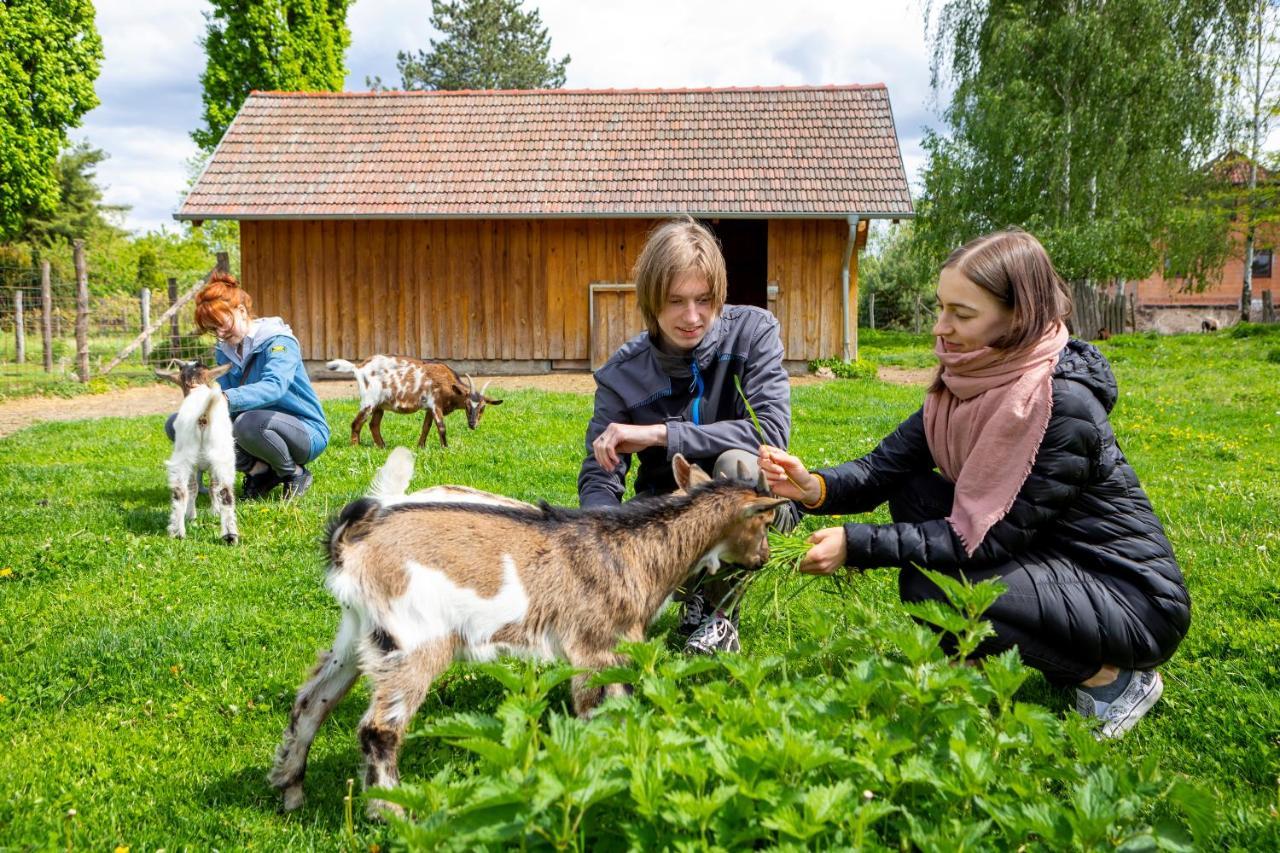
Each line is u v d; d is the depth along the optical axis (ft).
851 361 58.03
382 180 58.95
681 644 14.49
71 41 88.33
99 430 35.22
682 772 7.14
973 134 91.56
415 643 9.63
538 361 59.11
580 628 10.71
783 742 7.34
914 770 7.50
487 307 58.70
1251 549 18.37
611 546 10.98
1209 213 98.58
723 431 13.69
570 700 12.57
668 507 11.59
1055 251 85.20
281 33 110.11
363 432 34.58
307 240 58.34
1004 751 8.73
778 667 12.73
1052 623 11.18
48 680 13.12
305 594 16.71
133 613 15.62
